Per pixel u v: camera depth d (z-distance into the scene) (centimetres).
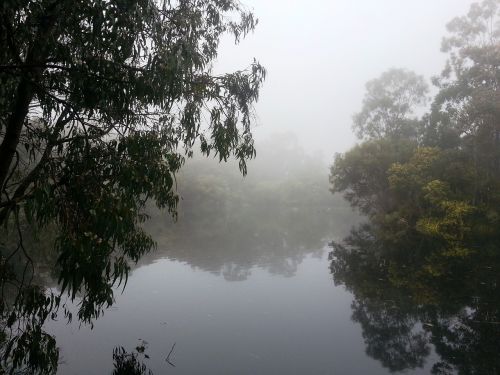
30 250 876
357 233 2658
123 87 413
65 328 788
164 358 682
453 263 1577
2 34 373
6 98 443
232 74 538
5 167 420
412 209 2420
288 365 674
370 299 1082
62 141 447
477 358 704
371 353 729
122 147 433
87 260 404
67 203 411
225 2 586
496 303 1032
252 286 1204
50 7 374
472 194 2234
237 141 550
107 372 617
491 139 2294
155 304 993
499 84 2378
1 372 527
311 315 942
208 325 855
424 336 812
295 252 1856
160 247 1934
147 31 414
